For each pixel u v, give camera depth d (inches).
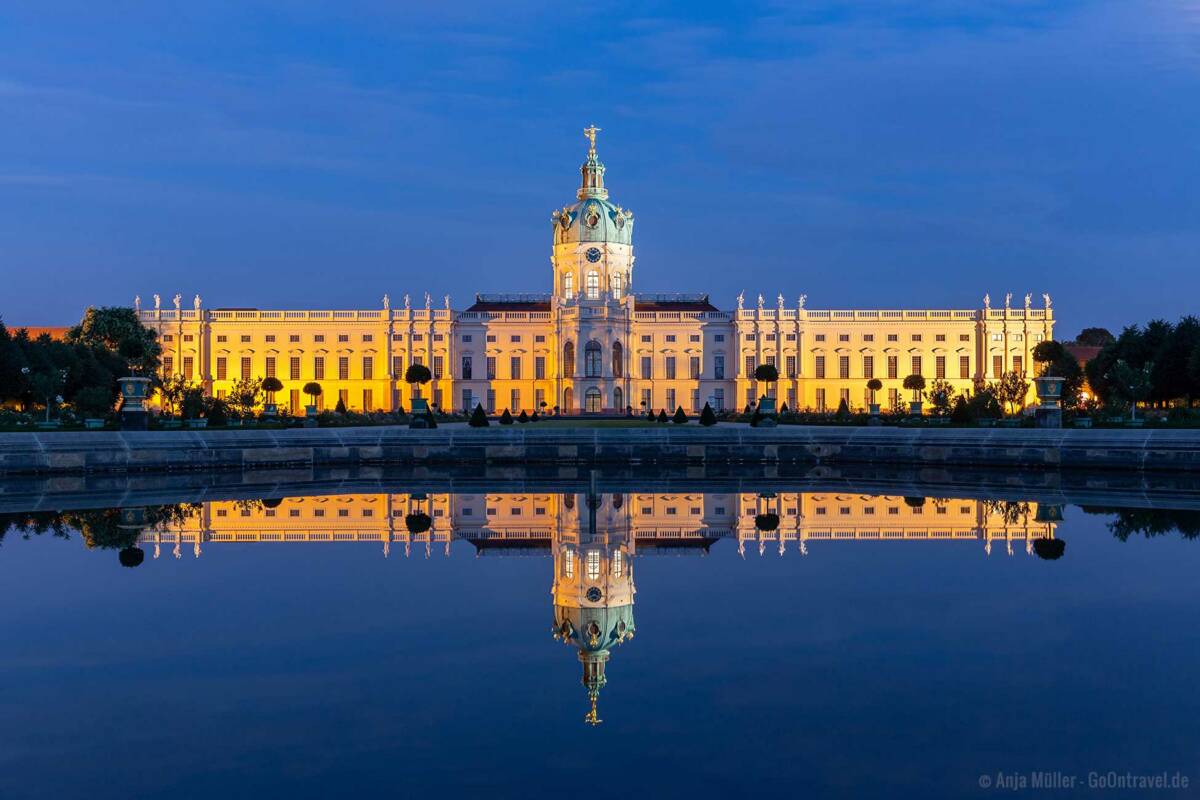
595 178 6697.8
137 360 5319.9
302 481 2918.3
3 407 4266.7
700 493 2564.0
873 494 2493.8
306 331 6535.4
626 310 6407.5
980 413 4200.3
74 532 1820.9
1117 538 1712.6
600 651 1080.2
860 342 6501.0
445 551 1652.3
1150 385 4062.5
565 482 2925.7
